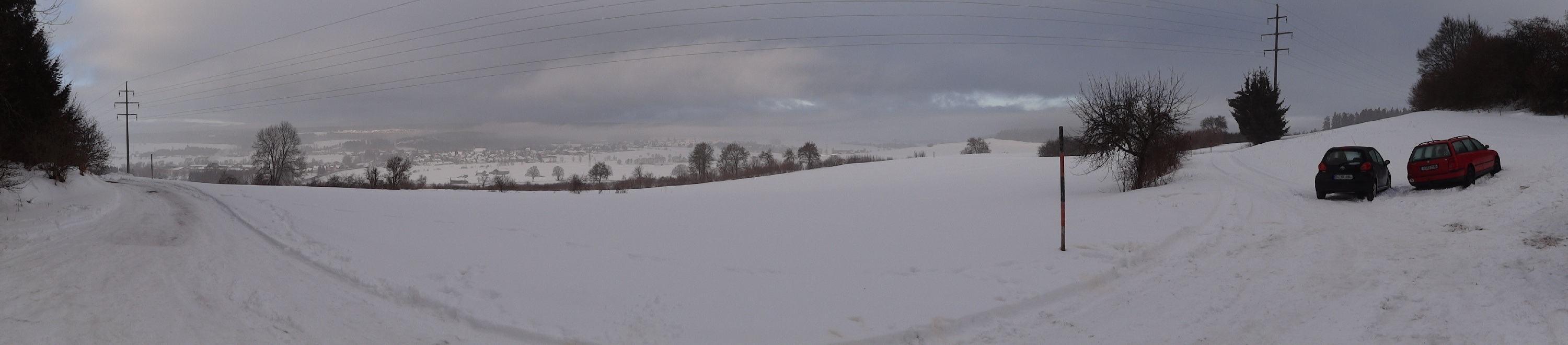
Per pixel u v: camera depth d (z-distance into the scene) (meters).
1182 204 17.64
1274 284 8.71
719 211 21.02
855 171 62.97
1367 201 17.02
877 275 9.76
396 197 22.52
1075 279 9.15
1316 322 6.99
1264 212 15.66
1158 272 9.81
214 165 90.88
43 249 10.21
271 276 8.90
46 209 14.65
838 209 22.28
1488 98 47.62
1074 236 13.02
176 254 10.07
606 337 6.86
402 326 7.07
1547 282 7.57
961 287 8.83
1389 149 32.66
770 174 77.88
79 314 6.75
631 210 20.80
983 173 47.91
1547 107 43.16
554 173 141.38
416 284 8.56
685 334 7.00
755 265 10.61
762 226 16.33
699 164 94.56
